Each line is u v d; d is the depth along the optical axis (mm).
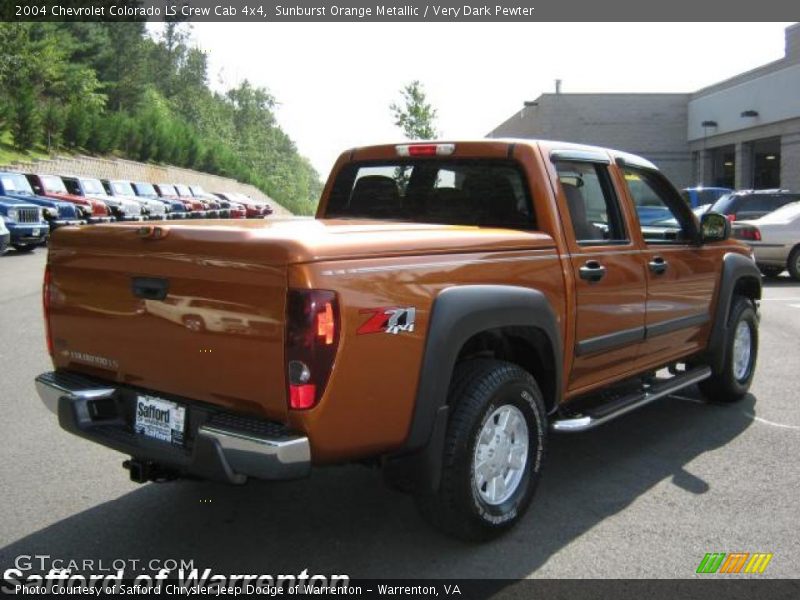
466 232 3764
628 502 4371
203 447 3152
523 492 3961
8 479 4660
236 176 72188
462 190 4645
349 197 5211
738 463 5020
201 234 3271
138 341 3523
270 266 3045
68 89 51000
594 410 4621
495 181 4500
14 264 17516
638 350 5023
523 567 3605
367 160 5129
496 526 3793
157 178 53281
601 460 5082
